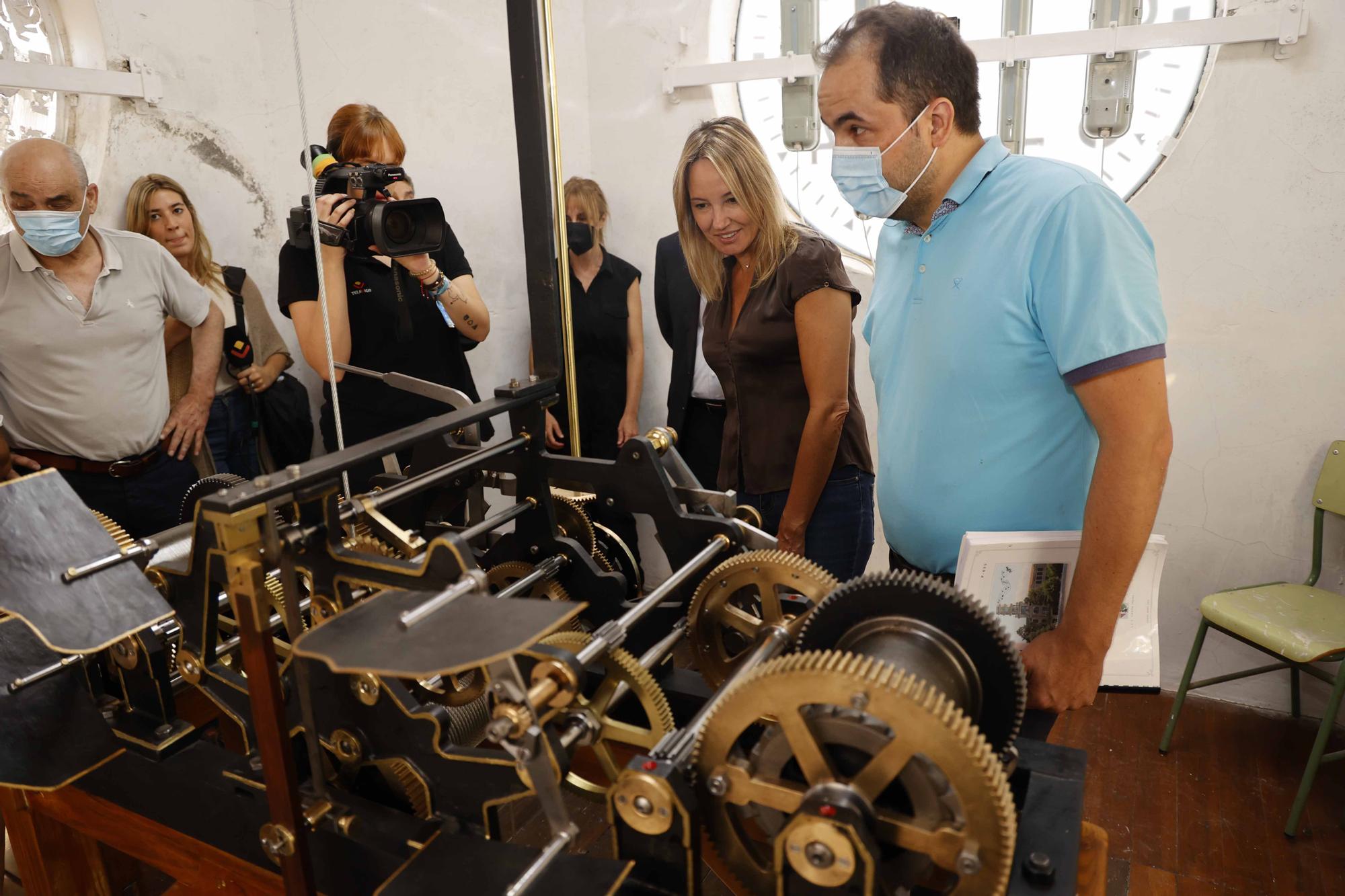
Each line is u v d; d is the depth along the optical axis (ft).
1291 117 7.24
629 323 9.87
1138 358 3.34
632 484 3.88
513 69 3.59
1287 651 6.84
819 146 9.32
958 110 3.88
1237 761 7.78
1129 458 3.34
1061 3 8.32
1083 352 3.44
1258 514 8.14
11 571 2.70
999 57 7.15
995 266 3.86
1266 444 7.96
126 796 3.33
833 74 3.92
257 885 3.11
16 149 5.00
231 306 6.27
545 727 2.68
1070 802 2.71
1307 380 7.68
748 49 9.50
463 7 7.91
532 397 3.84
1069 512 4.09
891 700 2.14
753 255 5.53
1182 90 7.72
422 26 7.50
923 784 2.25
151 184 5.77
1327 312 7.48
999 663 2.78
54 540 2.84
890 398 4.63
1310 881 6.38
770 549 3.68
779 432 5.83
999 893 2.17
